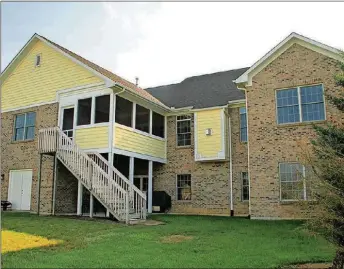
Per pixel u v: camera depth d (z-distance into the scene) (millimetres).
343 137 9047
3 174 18188
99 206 16375
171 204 18453
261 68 15070
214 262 6613
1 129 18719
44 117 17203
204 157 17484
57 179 15836
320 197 6652
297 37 14336
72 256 6977
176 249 7832
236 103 17453
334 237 6582
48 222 11766
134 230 10484
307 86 14125
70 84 16594
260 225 11914
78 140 15602
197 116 18156
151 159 17656
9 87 18984
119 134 15227
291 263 6801
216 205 17266
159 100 20531
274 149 14219
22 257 6832
